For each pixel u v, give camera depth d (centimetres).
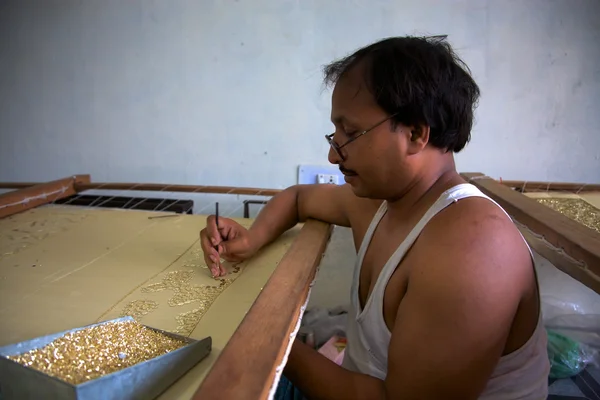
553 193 124
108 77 173
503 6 151
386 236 66
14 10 171
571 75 155
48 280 74
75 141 182
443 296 48
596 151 161
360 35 158
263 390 38
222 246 80
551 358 116
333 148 59
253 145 173
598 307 136
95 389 38
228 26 163
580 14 150
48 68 175
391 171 56
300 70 163
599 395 109
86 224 105
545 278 137
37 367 42
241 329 47
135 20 166
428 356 49
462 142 59
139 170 182
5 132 185
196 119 173
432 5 154
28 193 118
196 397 37
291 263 68
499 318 48
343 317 150
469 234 49
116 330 52
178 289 72
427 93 51
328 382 60
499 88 158
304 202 96
